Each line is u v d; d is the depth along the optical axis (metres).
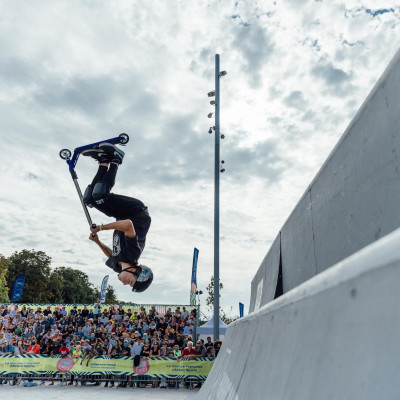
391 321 0.58
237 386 1.82
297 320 1.08
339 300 0.79
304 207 4.34
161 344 15.31
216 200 13.49
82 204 3.31
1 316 20.78
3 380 14.15
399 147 2.11
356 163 2.75
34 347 15.63
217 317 13.12
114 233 3.42
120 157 3.34
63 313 21.67
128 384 13.65
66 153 3.35
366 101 2.58
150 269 3.42
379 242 0.68
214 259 13.17
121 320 20.41
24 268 62.94
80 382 14.60
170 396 11.03
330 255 3.37
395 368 0.54
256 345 1.70
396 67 2.15
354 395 0.61
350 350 0.68
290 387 0.93
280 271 5.73
